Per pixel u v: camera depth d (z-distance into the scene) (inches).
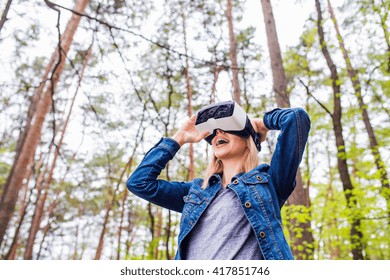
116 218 580.7
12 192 239.1
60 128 457.1
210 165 60.7
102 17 149.7
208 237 49.5
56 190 479.5
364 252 237.8
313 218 212.2
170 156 64.8
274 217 49.8
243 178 53.3
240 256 46.1
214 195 54.6
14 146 449.4
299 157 53.5
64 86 391.2
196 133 65.9
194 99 303.9
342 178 240.7
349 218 203.6
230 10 321.1
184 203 63.1
